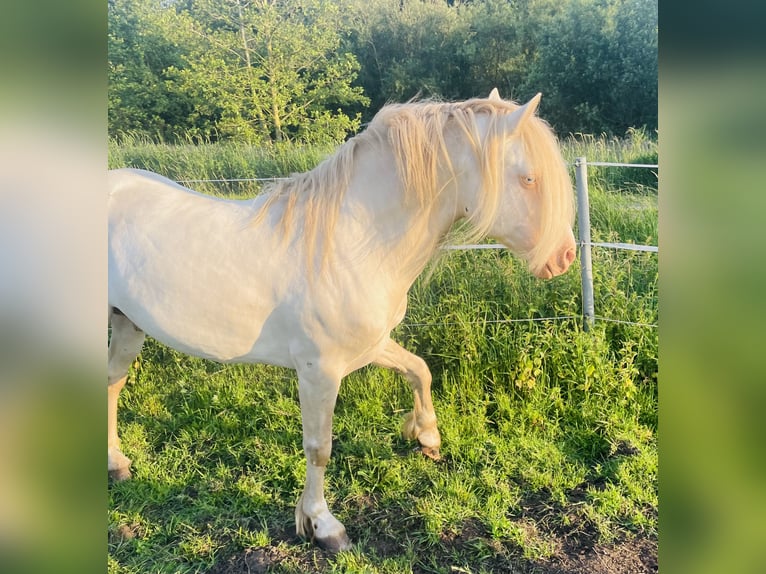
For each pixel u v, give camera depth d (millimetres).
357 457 2555
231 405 2928
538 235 1726
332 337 1787
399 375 2977
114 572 1943
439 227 1838
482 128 1703
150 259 1833
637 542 2078
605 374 2861
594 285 3322
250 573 1937
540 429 2730
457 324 3145
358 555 1991
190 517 2199
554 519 2197
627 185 4645
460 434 2689
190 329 1841
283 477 2410
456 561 1997
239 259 1797
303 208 1811
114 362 2273
